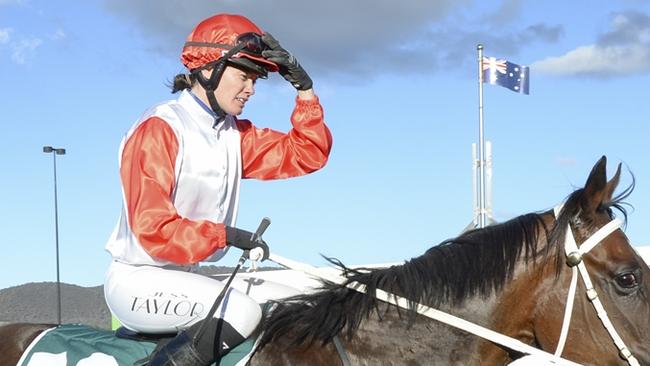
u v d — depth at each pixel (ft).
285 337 9.96
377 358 9.77
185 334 9.68
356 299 10.00
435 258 10.04
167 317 9.93
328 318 9.92
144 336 10.39
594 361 9.26
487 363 9.69
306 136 11.46
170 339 10.12
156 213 9.62
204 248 9.46
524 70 40.96
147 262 10.22
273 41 10.69
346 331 9.93
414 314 9.84
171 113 10.40
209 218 10.68
